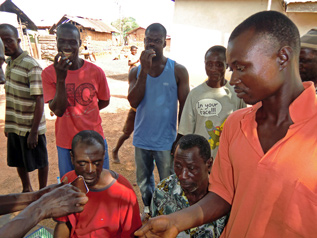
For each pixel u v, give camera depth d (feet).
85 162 5.33
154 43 8.14
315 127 2.81
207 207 4.02
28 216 3.59
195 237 5.41
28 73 9.00
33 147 9.55
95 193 5.64
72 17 80.23
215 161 4.26
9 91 9.28
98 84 8.85
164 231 3.61
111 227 5.76
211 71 7.50
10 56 9.39
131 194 5.84
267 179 3.04
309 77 5.76
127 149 16.80
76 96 8.35
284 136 3.00
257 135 3.26
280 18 2.73
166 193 6.03
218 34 30.81
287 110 3.01
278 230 3.15
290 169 2.88
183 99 8.89
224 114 7.86
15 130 9.51
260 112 3.34
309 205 2.81
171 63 8.67
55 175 13.66
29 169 9.85
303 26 25.05
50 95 8.40
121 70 50.60
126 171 13.87
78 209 4.07
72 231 5.70
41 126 9.82
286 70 2.81
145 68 8.09
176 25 32.68
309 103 2.87
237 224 3.53
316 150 2.76
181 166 5.33
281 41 2.68
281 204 2.99
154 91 8.58
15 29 9.07
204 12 30.99
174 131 9.18
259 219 3.21
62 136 8.57
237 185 3.53
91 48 83.41
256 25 2.73
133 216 5.90
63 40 7.75
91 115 8.68
